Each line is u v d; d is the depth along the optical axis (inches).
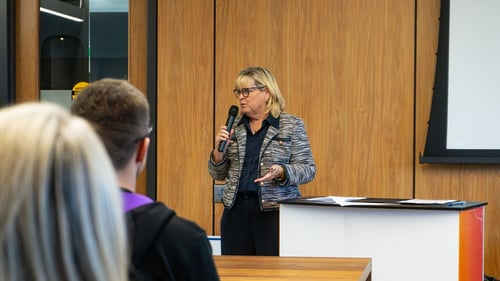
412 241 129.4
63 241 27.4
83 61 215.8
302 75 196.7
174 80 203.5
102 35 214.5
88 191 28.1
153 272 47.9
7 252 27.0
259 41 199.3
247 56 199.9
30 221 27.0
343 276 86.4
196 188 202.7
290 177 135.9
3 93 211.3
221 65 201.3
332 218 133.7
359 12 193.3
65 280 27.5
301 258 101.1
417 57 189.9
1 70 211.6
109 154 51.5
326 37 195.3
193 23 202.5
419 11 189.5
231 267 93.0
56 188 27.6
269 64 198.7
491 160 181.3
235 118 146.0
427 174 189.5
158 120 204.2
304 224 135.3
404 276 129.9
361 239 132.3
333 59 194.9
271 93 142.2
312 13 196.1
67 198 27.7
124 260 29.4
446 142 184.5
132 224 47.9
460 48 183.3
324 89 195.5
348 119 194.1
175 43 203.5
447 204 130.3
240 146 140.5
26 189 27.1
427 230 128.5
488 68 181.6
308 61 196.4
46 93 217.2
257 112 141.9
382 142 192.2
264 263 96.6
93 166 28.4
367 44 192.9
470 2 182.5
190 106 202.7
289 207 136.1
